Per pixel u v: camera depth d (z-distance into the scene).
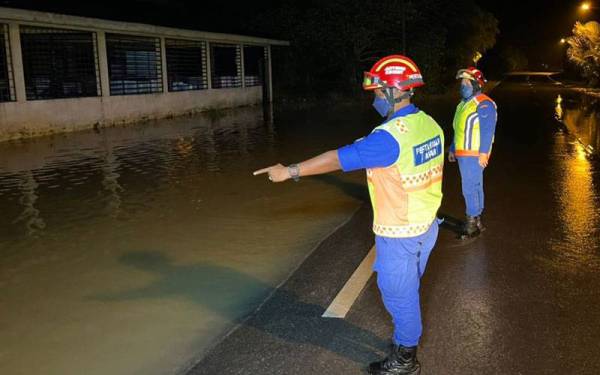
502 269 5.07
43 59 15.66
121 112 18.06
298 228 6.50
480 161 5.71
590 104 25.88
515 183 8.76
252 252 5.69
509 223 6.55
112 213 7.25
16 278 5.09
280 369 3.46
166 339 3.90
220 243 5.99
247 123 18.22
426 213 3.12
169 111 20.38
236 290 4.73
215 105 23.39
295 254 5.59
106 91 17.42
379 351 3.66
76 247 5.93
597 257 5.34
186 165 10.61
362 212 7.19
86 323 4.18
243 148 12.73
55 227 6.66
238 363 3.54
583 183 8.68
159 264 5.39
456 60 45.06
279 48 30.73
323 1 29.31
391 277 3.16
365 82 3.18
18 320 4.25
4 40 14.27
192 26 21.48
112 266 5.36
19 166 10.60
